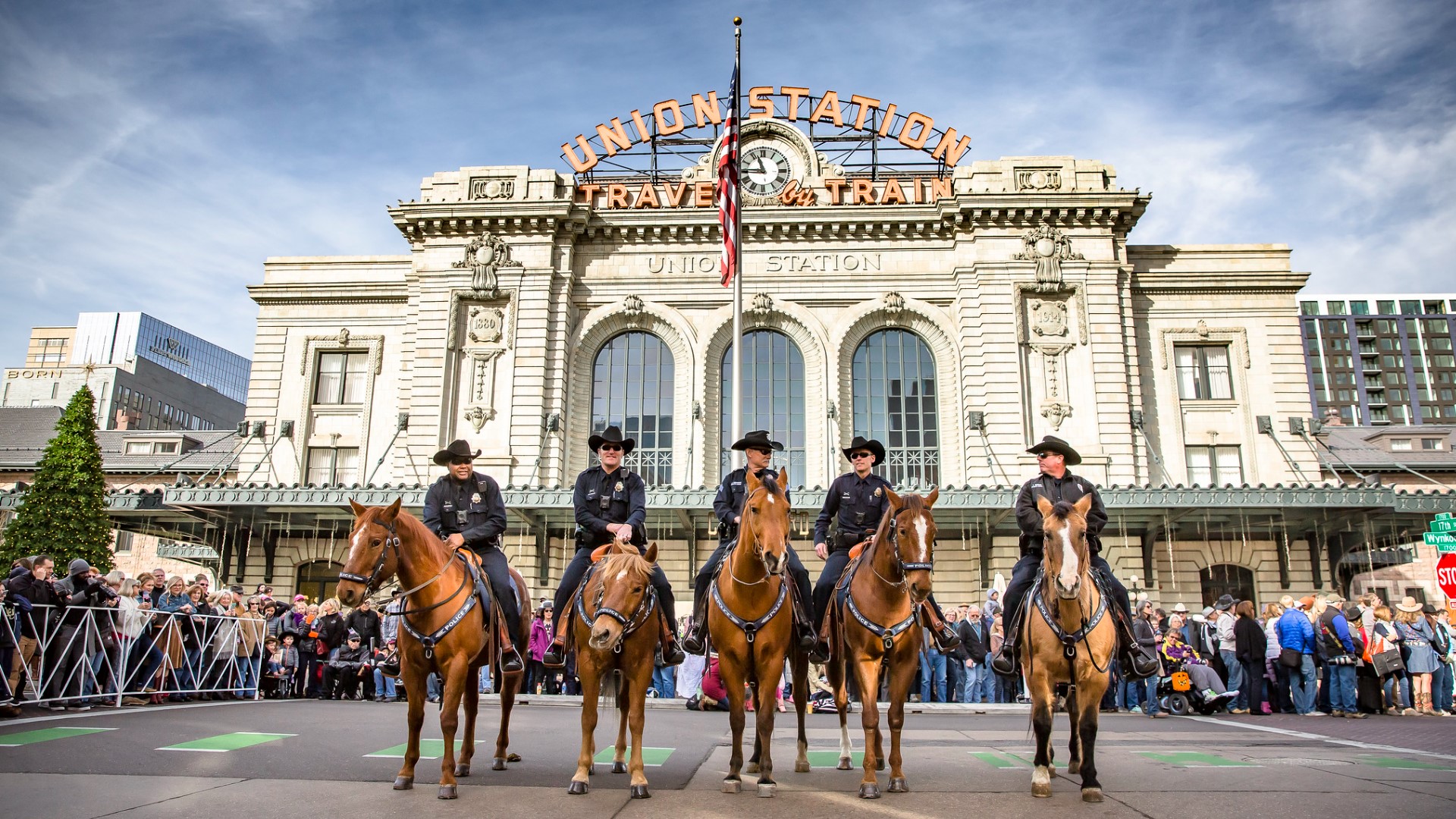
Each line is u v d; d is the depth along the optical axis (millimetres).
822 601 11578
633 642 9562
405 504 34688
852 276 40688
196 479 45281
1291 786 9750
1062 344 38906
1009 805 8789
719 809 8500
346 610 26188
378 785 9578
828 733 16562
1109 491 33469
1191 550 39781
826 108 43156
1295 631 22031
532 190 40594
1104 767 11367
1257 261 42469
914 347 40969
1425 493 33500
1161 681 21766
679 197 41562
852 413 40219
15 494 41219
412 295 42156
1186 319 42125
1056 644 9367
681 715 20234
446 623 9578
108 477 55531
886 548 9859
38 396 111875
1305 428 40562
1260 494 33156
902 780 9531
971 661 24438
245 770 10328
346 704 21562
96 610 17031
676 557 37844
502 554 11359
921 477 39312
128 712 16234
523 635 11445
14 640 15023
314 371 43719
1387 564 42312
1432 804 8734
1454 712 22531
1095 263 39594
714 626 10016
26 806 8172
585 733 9469
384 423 42625
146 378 117625
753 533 9531
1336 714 21484
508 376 38781
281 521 39344
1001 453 37656
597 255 41375
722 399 40469
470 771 10617
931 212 40188
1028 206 39344
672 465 39719
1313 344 158125
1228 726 18328
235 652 21062
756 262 41094
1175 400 41125
